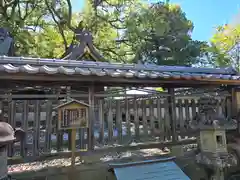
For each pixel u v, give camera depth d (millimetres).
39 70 3115
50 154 3645
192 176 4414
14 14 13625
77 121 3277
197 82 4461
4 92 4184
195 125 4074
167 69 4812
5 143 2268
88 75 3527
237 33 12961
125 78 3867
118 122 4191
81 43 8016
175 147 4598
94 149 3945
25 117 3543
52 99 4062
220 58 13117
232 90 5250
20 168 3832
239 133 4746
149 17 15438
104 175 3887
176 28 17688
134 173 3387
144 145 4344
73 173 3434
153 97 5066
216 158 3666
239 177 4383
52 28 16344
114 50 16844
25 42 13430
